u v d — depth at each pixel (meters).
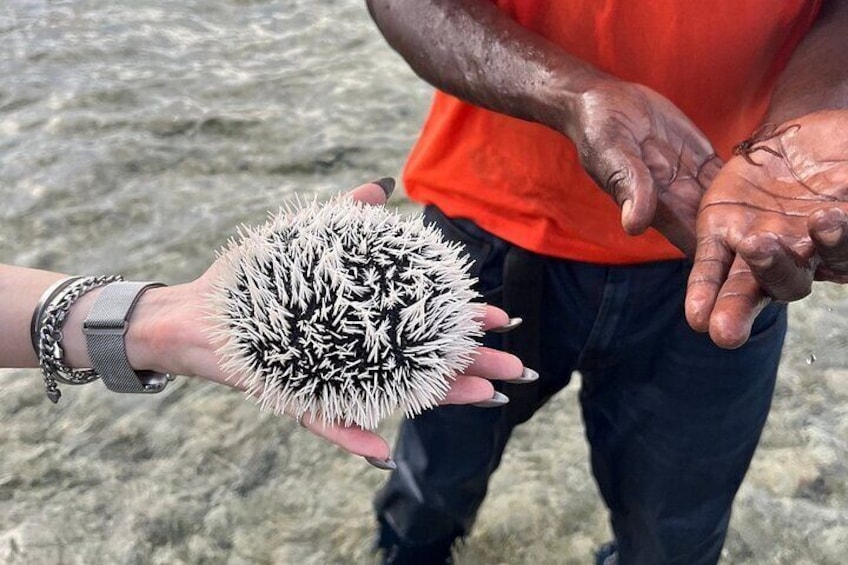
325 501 0.59
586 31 0.33
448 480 0.45
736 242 0.25
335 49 1.08
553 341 0.40
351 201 0.34
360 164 0.89
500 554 0.56
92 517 0.57
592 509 0.59
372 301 0.30
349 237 0.32
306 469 0.61
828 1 0.34
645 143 0.28
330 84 1.01
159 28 1.11
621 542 0.47
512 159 0.36
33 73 1.01
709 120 0.35
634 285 0.37
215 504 0.59
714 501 0.42
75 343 0.34
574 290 0.38
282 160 0.90
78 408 0.64
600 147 0.27
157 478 0.60
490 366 0.34
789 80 0.33
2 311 0.33
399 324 0.31
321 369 0.30
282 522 0.58
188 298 0.33
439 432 0.43
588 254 0.36
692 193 0.29
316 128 0.94
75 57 1.04
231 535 0.57
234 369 0.32
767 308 0.36
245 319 0.31
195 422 0.63
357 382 0.30
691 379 0.38
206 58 1.05
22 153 0.88
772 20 0.33
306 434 0.63
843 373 0.67
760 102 0.37
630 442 0.42
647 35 0.33
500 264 0.38
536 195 0.36
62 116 0.94
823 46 0.33
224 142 0.92
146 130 0.93
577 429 0.64
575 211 0.36
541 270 0.37
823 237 0.21
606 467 0.45
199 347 0.32
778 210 0.25
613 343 0.38
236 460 0.61
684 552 0.43
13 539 0.55
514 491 0.60
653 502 0.42
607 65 0.34
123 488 0.59
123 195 0.84
